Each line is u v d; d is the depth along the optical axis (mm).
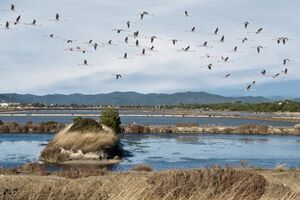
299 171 29109
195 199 12953
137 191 12234
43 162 44750
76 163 44750
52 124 96875
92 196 13562
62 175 25672
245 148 63031
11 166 38125
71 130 48938
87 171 26562
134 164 43906
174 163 44938
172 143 70438
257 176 15961
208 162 45844
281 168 32062
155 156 51562
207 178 14477
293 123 152000
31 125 94875
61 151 46594
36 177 20406
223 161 46812
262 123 152125
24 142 67812
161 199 12609
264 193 14656
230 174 15008
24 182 17656
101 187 13883
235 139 81938
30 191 14461
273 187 16984
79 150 46500
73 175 25156
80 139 47375
